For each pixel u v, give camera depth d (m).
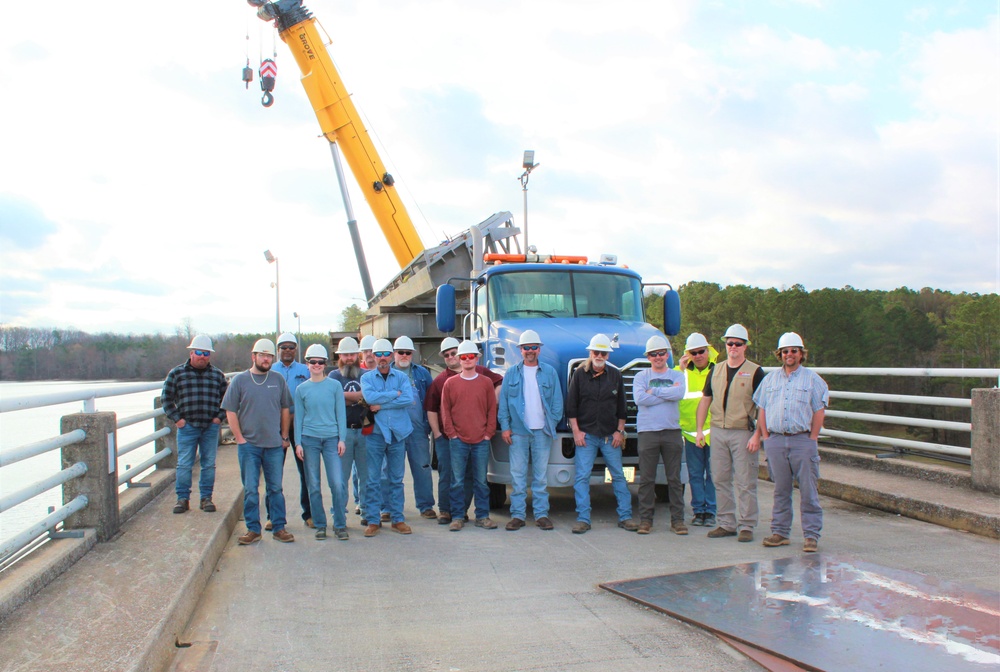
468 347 7.95
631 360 8.30
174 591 5.04
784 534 6.94
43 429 11.39
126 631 4.32
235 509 8.27
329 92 19.34
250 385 7.29
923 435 38.31
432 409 8.30
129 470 7.83
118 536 6.62
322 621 5.09
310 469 7.52
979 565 6.14
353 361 8.30
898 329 66.31
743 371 7.27
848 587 5.46
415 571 6.26
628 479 8.25
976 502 7.72
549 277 9.58
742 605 5.11
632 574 6.07
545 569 6.27
